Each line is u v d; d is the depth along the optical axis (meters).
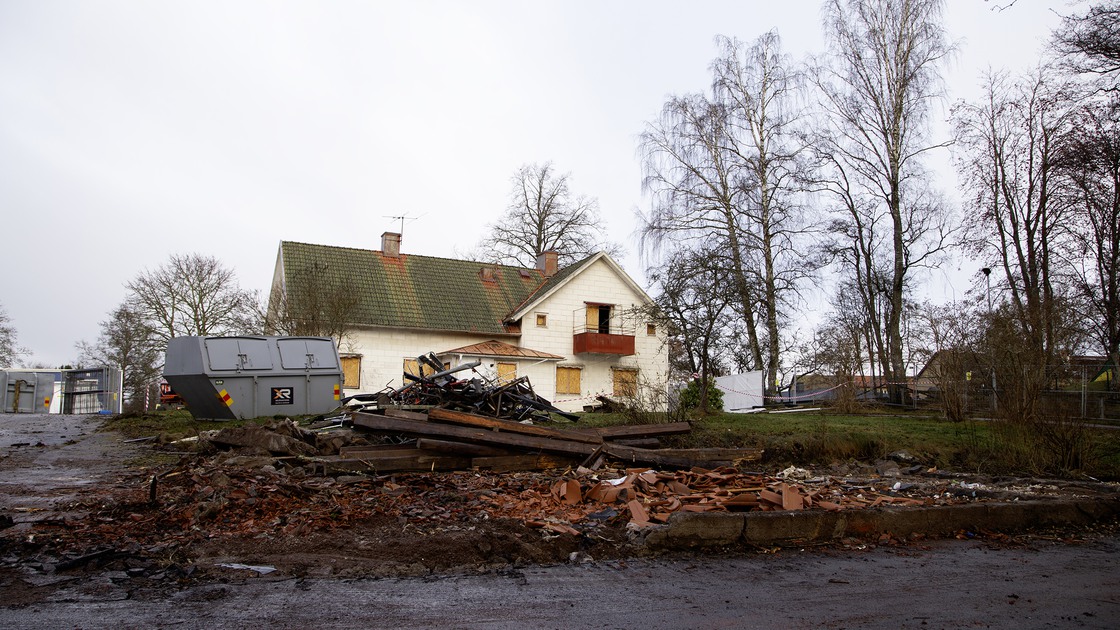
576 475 11.10
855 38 30.20
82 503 7.91
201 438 12.83
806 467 14.63
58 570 5.46
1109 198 22.55
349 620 4.64
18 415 29.73
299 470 10.41
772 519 7.33
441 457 11.73
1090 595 5.78
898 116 29.69
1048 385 16.84
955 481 12.77
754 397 29.36
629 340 36.81
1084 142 21.98
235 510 7.43
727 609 5.16
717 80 32.66
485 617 4.81
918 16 29.31
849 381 26.25
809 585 5.86
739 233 31.45
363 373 32.84
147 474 10.32
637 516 7.58
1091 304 23.77
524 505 8.45
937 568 6.55
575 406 36.09
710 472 11.14
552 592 5.45
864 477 13.31
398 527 7.04
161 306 40.53
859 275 33.12
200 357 17.44
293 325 26.08
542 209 48.84
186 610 4.71
